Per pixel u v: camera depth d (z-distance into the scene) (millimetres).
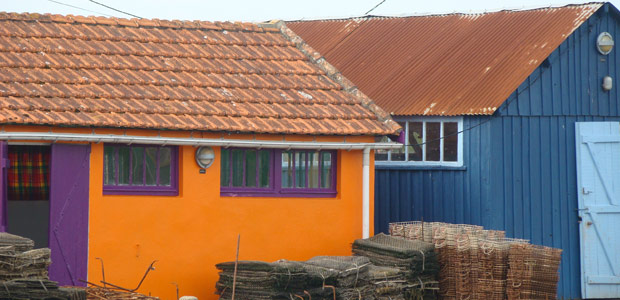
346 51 39906
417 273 26828
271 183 27438
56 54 26891
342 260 25656
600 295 32906
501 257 27016
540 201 32406
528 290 26922
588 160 32969
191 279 26062
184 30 30578
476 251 27172
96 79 26203
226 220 26594
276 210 27359
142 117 24984
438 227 28609
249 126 26047
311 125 27062
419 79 35281
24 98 24156
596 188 32969
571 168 32906
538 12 35562
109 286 24812
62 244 24172
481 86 32844
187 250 26016
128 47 28516
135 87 26484
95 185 24719
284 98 28234
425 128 33625
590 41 33438
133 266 25250
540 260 27188
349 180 28281
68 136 23703
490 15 37438
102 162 24828
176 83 27312
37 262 21109
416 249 26781
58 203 24141
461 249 27156
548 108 32594
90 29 28844
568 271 32688
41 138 23391
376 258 26969
